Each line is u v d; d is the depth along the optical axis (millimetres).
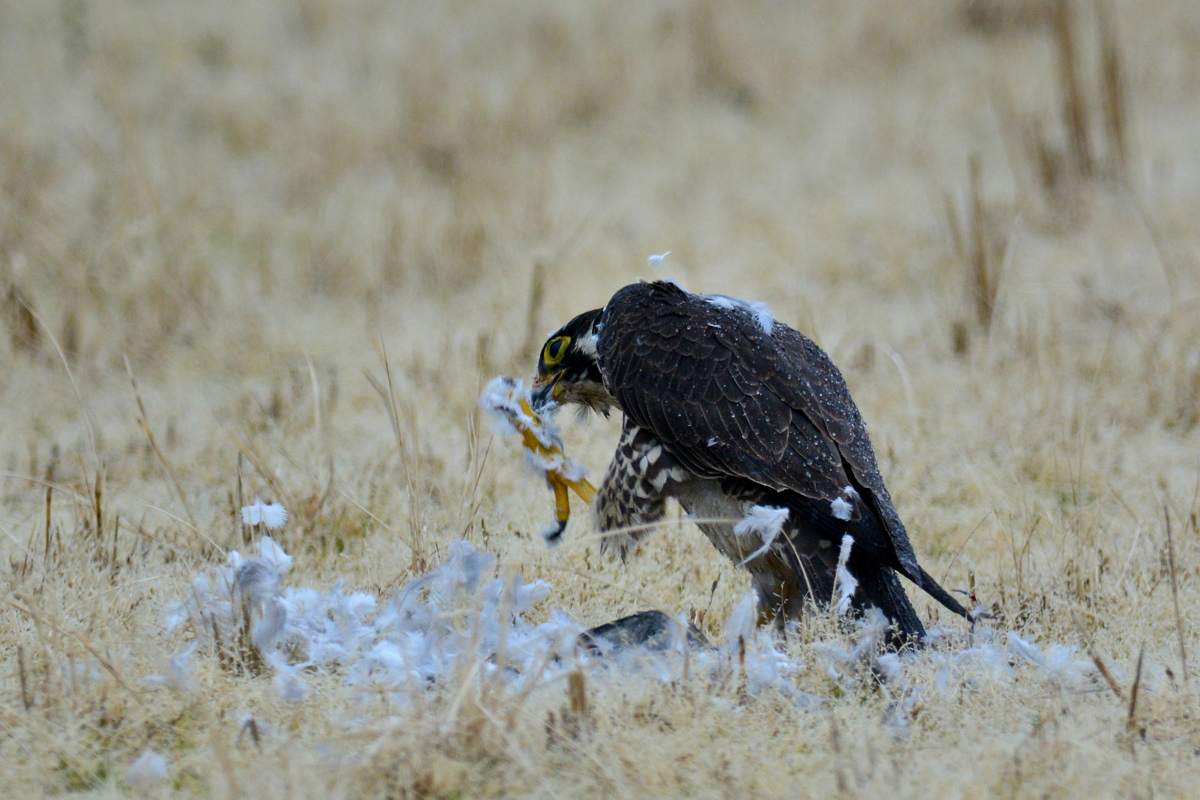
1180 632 6422
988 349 11727
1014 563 7938
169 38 21891
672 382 7270
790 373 7188
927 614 7445
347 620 6562
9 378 11656
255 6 23703
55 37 21641
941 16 22875
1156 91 19922
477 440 8680
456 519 8539
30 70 20250
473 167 17109
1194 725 5902
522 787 5266
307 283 14023
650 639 6422
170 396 11445
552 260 14469
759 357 7215
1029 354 11797
